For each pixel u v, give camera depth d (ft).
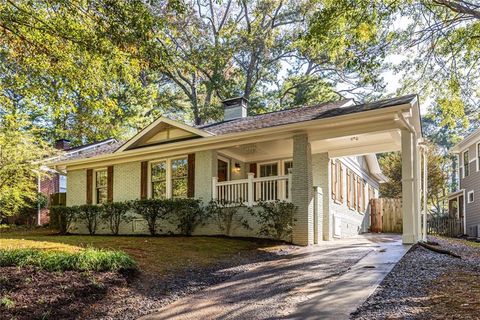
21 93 31.86
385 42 33.60
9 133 54.03
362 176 67.31
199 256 29.25
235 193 43.34
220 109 94.38
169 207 45.50
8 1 24.64
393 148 45.24
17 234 52.80
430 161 90.43
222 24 100.22
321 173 48.06
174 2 27.63
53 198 62.18
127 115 83.41
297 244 37.60
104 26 24.91
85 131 71.61
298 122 38.06
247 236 41.29
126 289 20.86
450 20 33.63
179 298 20.21
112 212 49.88
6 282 19.67
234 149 48.11
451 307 15.37
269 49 98.32
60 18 25.94
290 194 39.19
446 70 36.65
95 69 28.43
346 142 44.70
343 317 15.55
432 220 77.51
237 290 21.06
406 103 32.71
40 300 18.29
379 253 29.58
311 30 31.60
